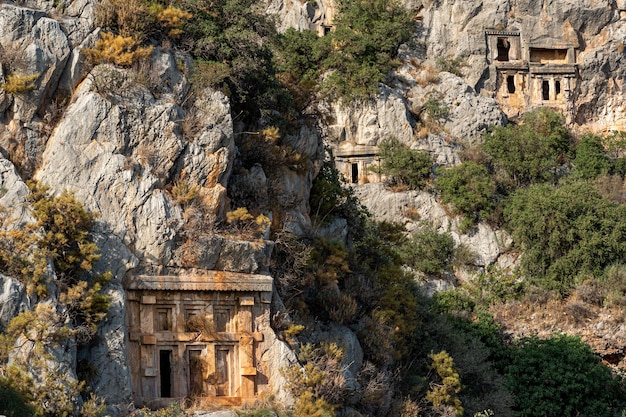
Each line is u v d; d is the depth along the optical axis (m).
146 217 56.12
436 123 113.56
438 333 76.00
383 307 68.75
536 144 112.75
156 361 55.47
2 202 52.97
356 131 111.25
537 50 123.00
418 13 120.50
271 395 57.03
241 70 64.25
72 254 52.97
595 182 111.94
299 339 60.59
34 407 48.94
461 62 119.00
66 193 53.69
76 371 51.84
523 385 87.69
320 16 119.50
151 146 57.78
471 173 108.56
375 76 111.25
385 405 63.06
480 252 105.94
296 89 70.81
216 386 56.81
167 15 60.94
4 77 56.00
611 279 101.75
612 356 98.62
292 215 65.69
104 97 57.25
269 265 60.38
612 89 123.69
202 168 58.75
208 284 56.91
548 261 104.69
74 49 57.94
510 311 100.06
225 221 59.41
